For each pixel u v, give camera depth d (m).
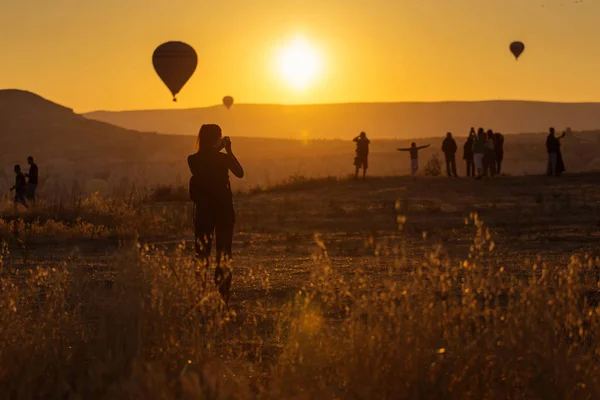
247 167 139.00
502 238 20.36
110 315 6.96
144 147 178.50
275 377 6.54
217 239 11.30
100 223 27.27
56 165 148.88
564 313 6.72
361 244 19.84
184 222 27.11
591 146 117.56
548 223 24.22
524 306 6.59
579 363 6.12
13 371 6.70
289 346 7.00
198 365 6.65
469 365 6.18
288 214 29.73
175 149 177.12
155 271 7.37
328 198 36.59
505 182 40.97
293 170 137.00
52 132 192.12
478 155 42.62
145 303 7.03
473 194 36.09
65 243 21.98
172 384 6.11
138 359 6.31
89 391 6.36
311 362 6.36
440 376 6.09
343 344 6.51
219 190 11.22
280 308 10.16
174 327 7.03
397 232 22.98
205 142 11.31
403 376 6.07
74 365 6.89
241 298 11.90
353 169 135.25
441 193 36.97
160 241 22.33
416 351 6.20
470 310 6.71
